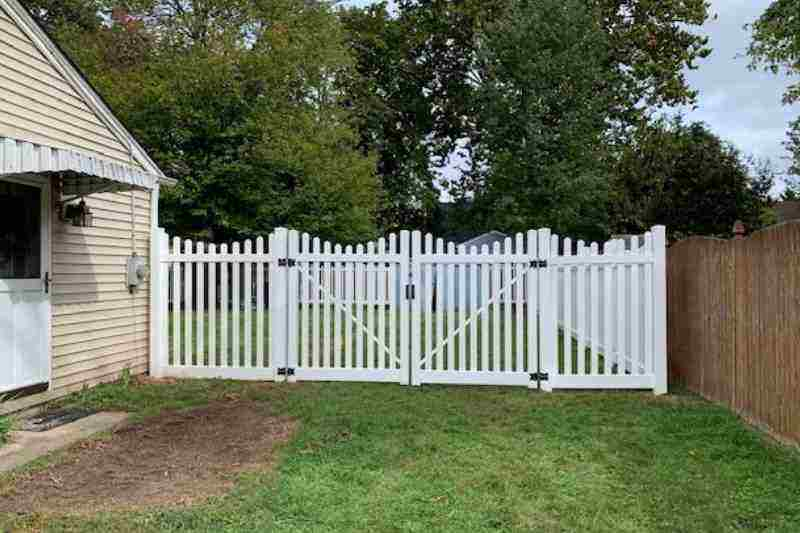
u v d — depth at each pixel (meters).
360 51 26.36
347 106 24.97
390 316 7.28
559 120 20.94
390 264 7.26
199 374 7.60
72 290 6.55
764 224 18.77
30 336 5.93
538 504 3.69
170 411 5.98
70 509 3.61
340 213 18.41
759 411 5.22
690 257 7.02
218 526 3.37
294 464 4.38
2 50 5.42
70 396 6.44
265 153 16.59
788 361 4.69
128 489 3.94
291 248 7.39
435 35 26.28
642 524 3.42
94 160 5.50
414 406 6.12
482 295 7.10
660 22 23.31
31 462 4.44
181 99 16.28
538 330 7.01
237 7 18.38
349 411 5.90
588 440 4.96
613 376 6.88
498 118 21.52
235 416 5.79
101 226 7.04
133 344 7.61
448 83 27.12
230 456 4.62
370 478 4.09
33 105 5.83
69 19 19.14
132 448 4.81
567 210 20.33
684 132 21.89
